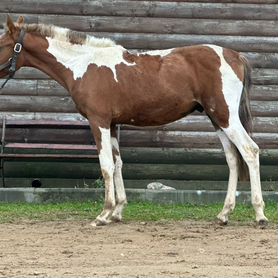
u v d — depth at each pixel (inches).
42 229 482.3
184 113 511.8
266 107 651.5
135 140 645.3
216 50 506.9
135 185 649.6
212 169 652.1
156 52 514.3
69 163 644.7
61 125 628.7
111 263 384.2
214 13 650.8
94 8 646.5
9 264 378.9
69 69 511.2
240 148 499.5
